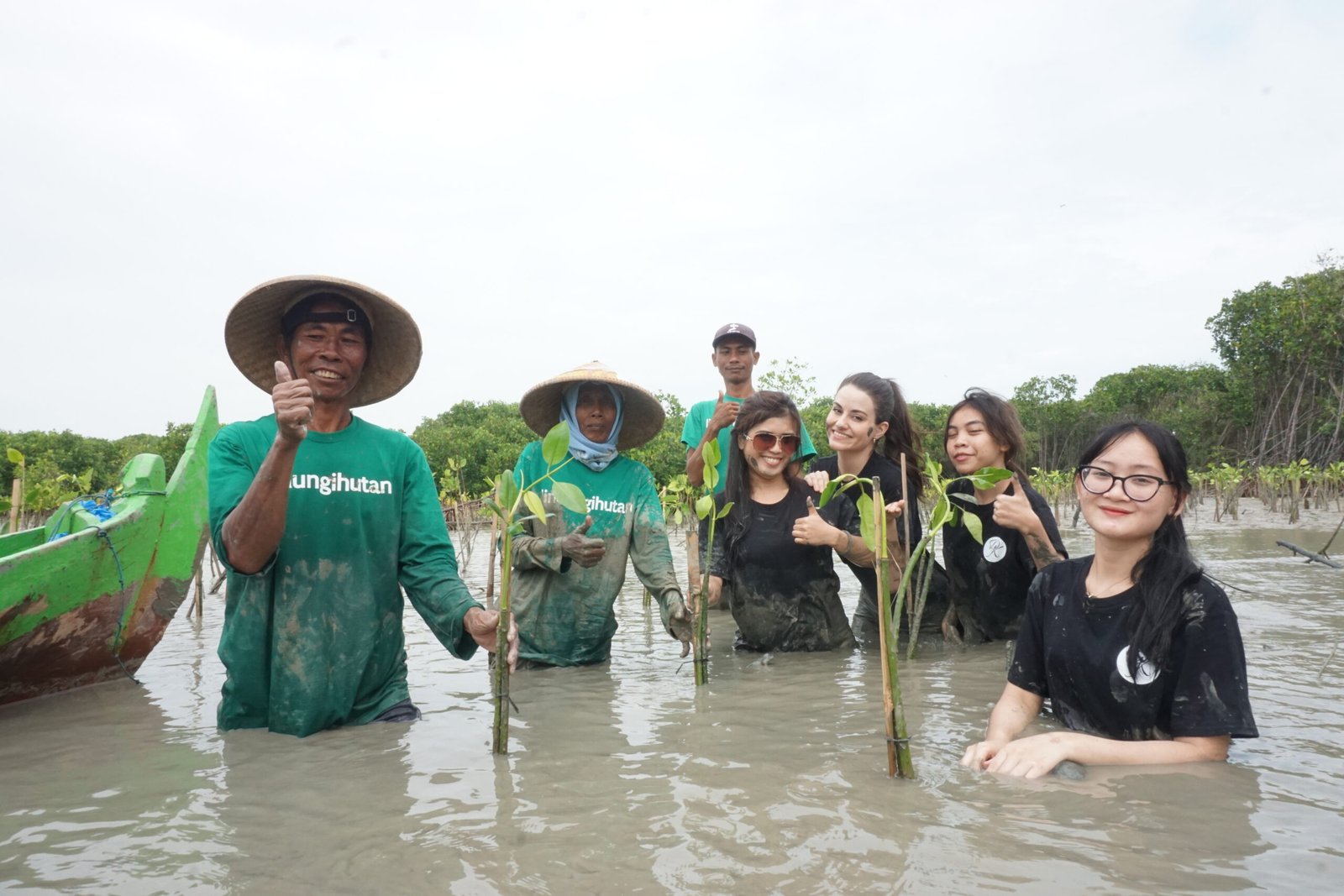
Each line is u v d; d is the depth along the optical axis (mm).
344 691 3334
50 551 3926
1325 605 5691
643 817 2275
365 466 3480
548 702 3697
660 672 4375
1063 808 2258
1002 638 5012
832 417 4910
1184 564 2752
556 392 4887
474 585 8336
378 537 3475
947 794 2381
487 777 2652
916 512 5031
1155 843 2029
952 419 4793
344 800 2480
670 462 18594
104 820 2375
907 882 1857
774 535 4801
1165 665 2715
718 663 4559
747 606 4879
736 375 6316
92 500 5230
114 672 4566
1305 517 16016
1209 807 2252
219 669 4762
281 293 3424
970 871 1900
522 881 1923
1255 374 32125
